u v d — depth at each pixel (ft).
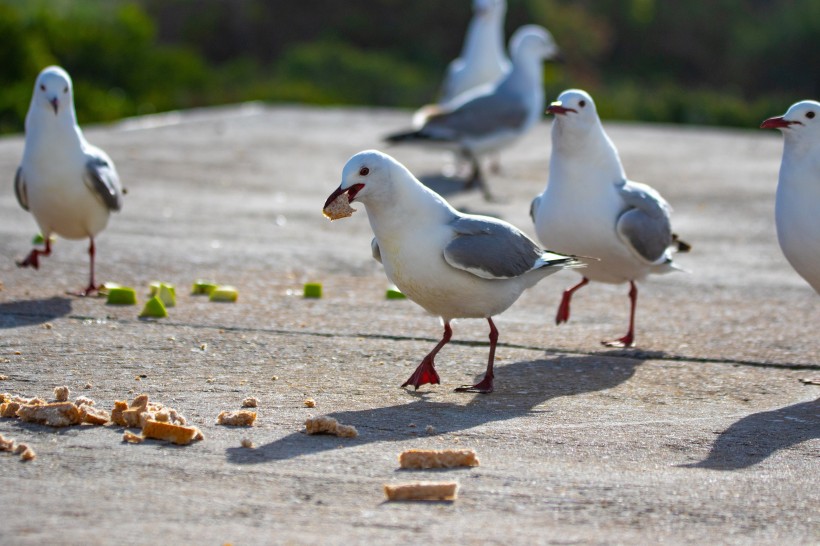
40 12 112.06
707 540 20.18
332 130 83.92
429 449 24.29
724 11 201.46
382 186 27.71
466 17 174.09
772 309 38.70
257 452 23.70
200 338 32.89
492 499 21.61
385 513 20.75
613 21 197.88
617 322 36.81
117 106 97.71
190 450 23.63
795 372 31.63
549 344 33.94
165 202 54.60
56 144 36.91
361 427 25.70
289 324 34.83
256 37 173.68
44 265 41.22
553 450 24.63
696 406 28.40
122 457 23.06
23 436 24.09
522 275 29.55
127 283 39.42
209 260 43.32
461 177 66.18
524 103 61.41
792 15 194.80
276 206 55.21
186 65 120.57
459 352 32.73
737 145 83.05
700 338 34.99
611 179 34.24
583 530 20.35
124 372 29.30
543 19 176.24
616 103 123.13
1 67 97.96
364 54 164.25
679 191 62.44
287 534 19.66
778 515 21.40
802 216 31.19
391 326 35.14
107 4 145.59
